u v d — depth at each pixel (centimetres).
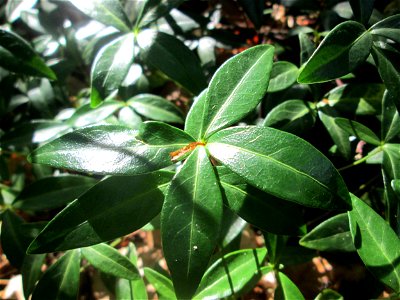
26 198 13
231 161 8
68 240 9
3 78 16
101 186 9
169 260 8
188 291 8
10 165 19
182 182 8
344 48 9
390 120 11
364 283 13
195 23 16
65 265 12
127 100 15
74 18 17
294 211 10
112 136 8
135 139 8
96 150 8
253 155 8
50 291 11
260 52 9
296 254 12
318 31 15
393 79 10
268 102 13
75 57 17
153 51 12
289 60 16
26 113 17
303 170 8
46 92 16
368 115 13
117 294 12
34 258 13
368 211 9
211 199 8
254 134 8
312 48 12
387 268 9
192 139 9
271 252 11
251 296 16
